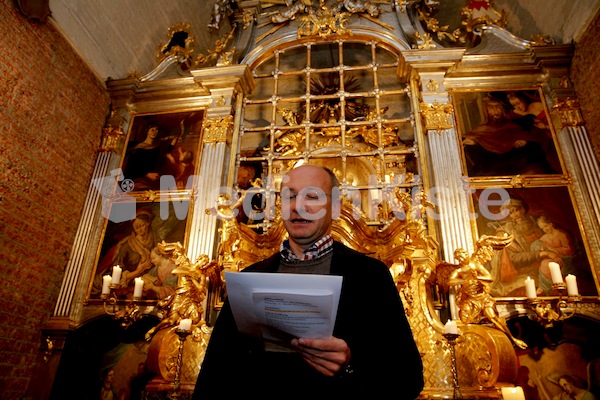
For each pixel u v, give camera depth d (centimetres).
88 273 646
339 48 818
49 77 632
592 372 498
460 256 486
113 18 770
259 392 160
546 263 550
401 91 745
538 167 627
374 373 144
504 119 679
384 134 727
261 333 148
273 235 561
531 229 578
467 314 466
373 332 153
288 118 777
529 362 519
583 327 525
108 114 787
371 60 842
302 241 185
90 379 586
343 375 145
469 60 740
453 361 399
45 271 606
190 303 503
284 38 849
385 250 532
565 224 574
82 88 714
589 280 530
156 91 800
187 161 725
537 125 666
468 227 584
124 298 619
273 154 722
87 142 718
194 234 640
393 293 163
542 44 713
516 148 649
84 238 666
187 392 446
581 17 673
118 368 592
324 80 839
